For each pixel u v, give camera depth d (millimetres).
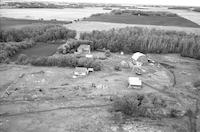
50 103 26312
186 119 24156
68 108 25266
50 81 33500
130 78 33969
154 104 26703
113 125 22047
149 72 40719
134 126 22109
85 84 32719
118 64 44219
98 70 40094
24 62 42281
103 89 31062
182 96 30062
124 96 27031
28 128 20938
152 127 22109
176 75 39688
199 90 32594
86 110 24906
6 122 21844
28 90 29703
